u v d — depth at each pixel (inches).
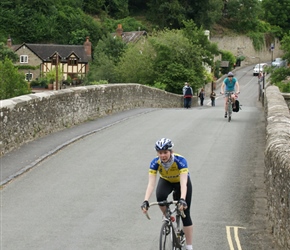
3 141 581.0
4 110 581.3
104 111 981.2
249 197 448.8
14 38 4060.0
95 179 498.0
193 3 4530.0
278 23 5467.5
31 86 3489.2
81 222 381.4
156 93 1491.1
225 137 712.4
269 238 357.4
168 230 294.8
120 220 386.9
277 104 711.7
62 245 337.1
